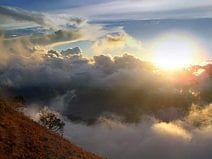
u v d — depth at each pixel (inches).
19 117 1179.9
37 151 1014.4
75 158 1101.1
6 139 991.0
